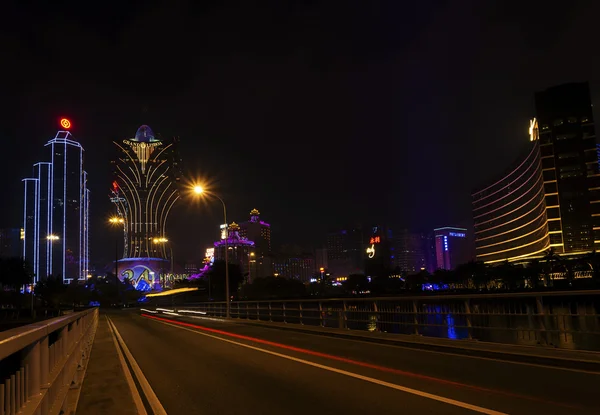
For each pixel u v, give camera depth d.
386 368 11.25
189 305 58.94
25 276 107.75
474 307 14.77
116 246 93.81
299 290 187.88
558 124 198.25
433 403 7.64
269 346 17.25
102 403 8.30
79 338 9.97
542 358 11.57
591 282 131.00
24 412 3.10
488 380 9.38
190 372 11.95
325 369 11.48
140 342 20.91
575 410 7.01
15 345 2.82
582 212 190.38
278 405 8.00
